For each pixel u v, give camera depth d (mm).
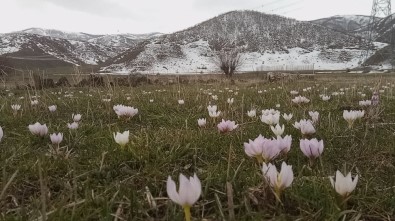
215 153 3668
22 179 2932
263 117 4324
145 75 25781
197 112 6828
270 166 2172
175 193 1620
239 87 17719
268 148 2484
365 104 6359
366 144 3861
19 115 6453
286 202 2289
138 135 4441
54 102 9016
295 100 7113
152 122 5883
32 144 4191
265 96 10609
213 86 18359
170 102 8578
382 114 6031
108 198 2506
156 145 3900
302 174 2943
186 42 150125
